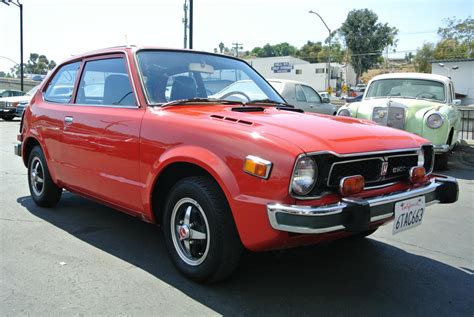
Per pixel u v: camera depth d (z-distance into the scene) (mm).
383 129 3418
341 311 2930
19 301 2953
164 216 3408
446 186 3422
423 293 3234
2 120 19328
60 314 2799
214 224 2979
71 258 3705
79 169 4223
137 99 3674
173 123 3281
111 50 4137
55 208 5191
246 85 4453
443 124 8336
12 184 6566
